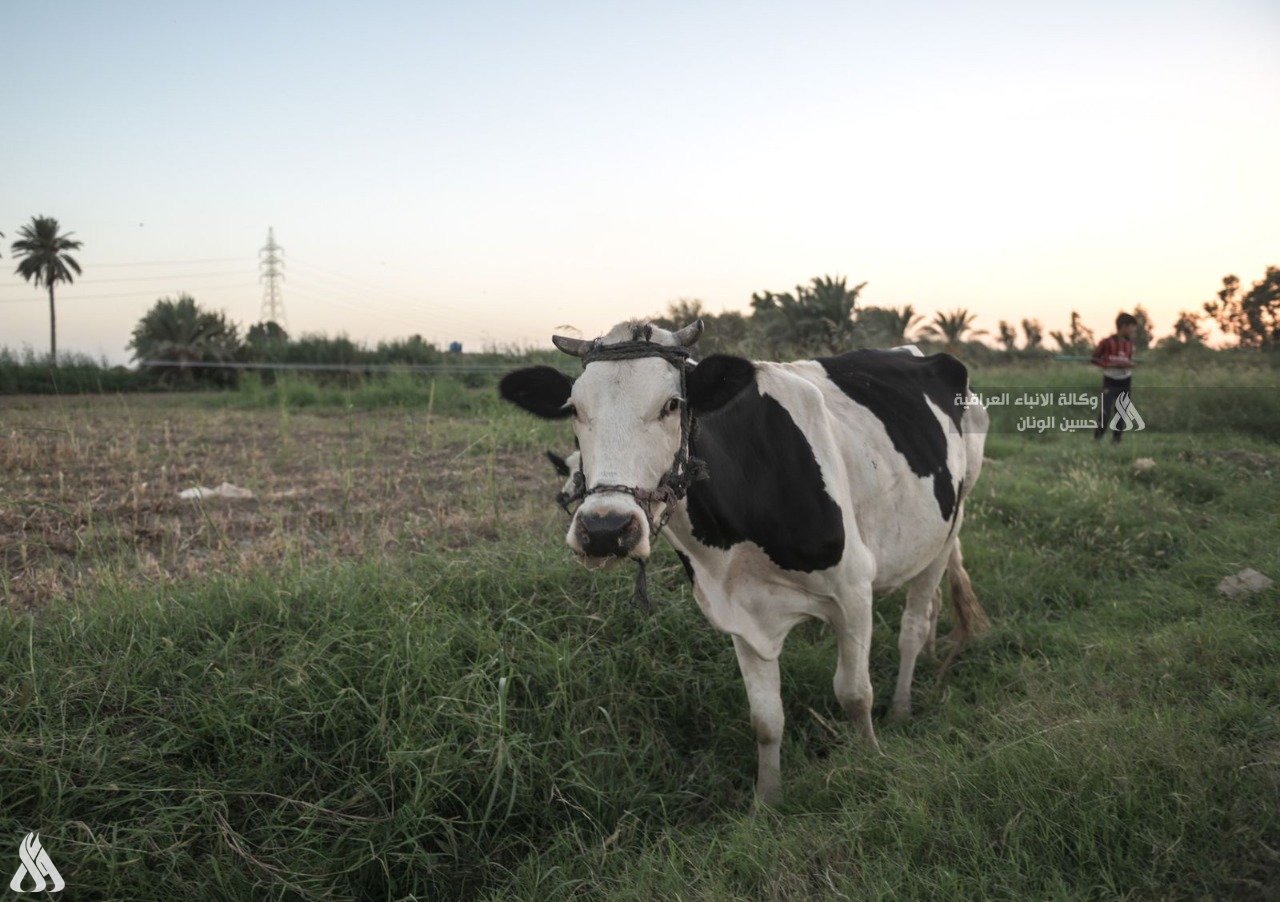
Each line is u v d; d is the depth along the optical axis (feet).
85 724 11.08
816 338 55.57
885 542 13.19
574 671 13.21
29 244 170.40
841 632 12.18
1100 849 8.76
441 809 11.16
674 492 9.89
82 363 69.41
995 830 9.26
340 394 58.03
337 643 12.89
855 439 12.81
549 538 18.21
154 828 9.88
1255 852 8.33
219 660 12.36
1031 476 26.61
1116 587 17.85
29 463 29.37
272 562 17.37
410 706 11.80
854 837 9.48
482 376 62.64
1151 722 10.53
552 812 11.43
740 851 9.71
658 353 9.92
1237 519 20.77
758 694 11.93
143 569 16.48
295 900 10.02
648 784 12.10
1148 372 46.29
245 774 10.85
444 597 14.76
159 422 43.32
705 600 11.68
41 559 18.29
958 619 15.43
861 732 12.41
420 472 28.58
